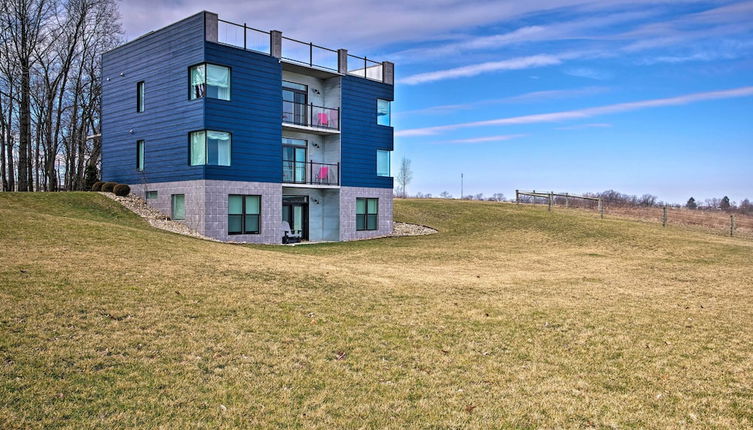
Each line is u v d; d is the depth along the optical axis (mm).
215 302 9625
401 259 20344
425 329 9109
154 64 26438
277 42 26359
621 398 6516
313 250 22906
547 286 14188
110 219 23016
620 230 29922
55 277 9867
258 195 25562
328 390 6453
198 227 23781
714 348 8578
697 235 29562
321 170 29500
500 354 8039
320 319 9273
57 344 7020
